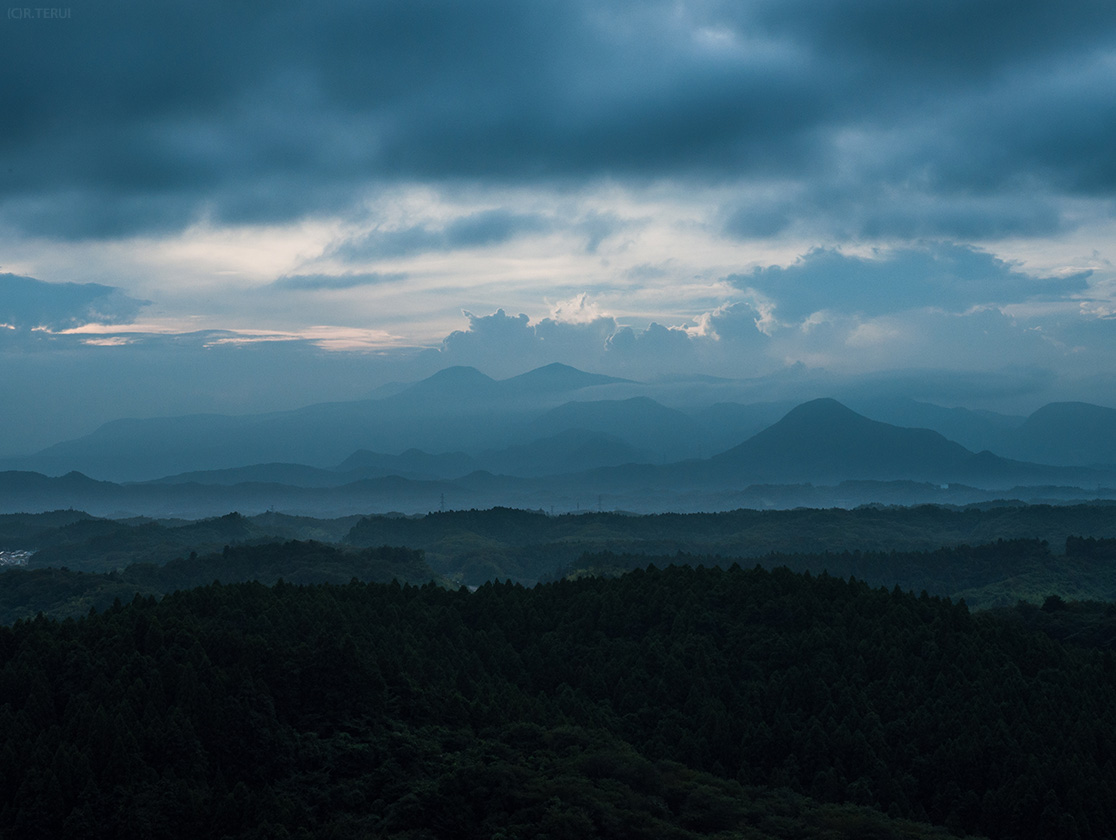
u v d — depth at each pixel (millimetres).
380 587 172875
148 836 88125
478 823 98562
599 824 97938
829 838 101438
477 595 170250
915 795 119812
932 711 132500
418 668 130500
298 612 142375
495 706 123938
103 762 94000
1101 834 111938
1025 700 137250
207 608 142375
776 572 177875
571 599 172625
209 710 102625
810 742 124312
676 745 126938
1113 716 132875
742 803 107688
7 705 100938
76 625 126688
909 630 155000
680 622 157250
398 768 104375
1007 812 113875
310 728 109875
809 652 147250
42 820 88375
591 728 122562
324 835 93438
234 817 92438
